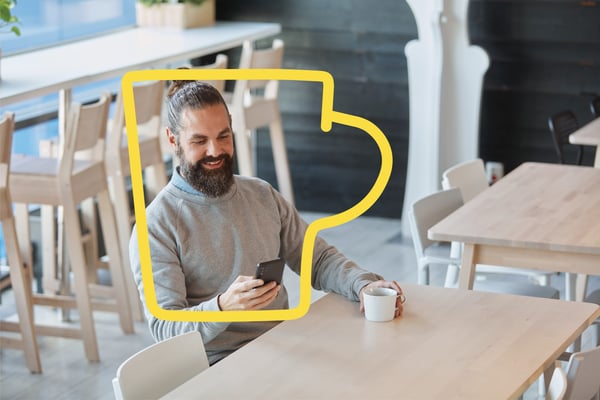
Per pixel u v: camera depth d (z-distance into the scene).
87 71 5.27
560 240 3.58
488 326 2.86
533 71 6.50
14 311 5.42
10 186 4.71
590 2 6.28
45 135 6.15
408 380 2.51
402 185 7.01
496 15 6.48
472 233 3.67
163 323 2.87
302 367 2.59
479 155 6.74
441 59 6.19
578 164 6.01
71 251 4.70
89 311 4.75
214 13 7.20
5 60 5.69
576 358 2.57
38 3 6.14
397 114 6.89
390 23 6.75
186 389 2.47
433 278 5.88
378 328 2.86
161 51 5.92
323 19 6.92
